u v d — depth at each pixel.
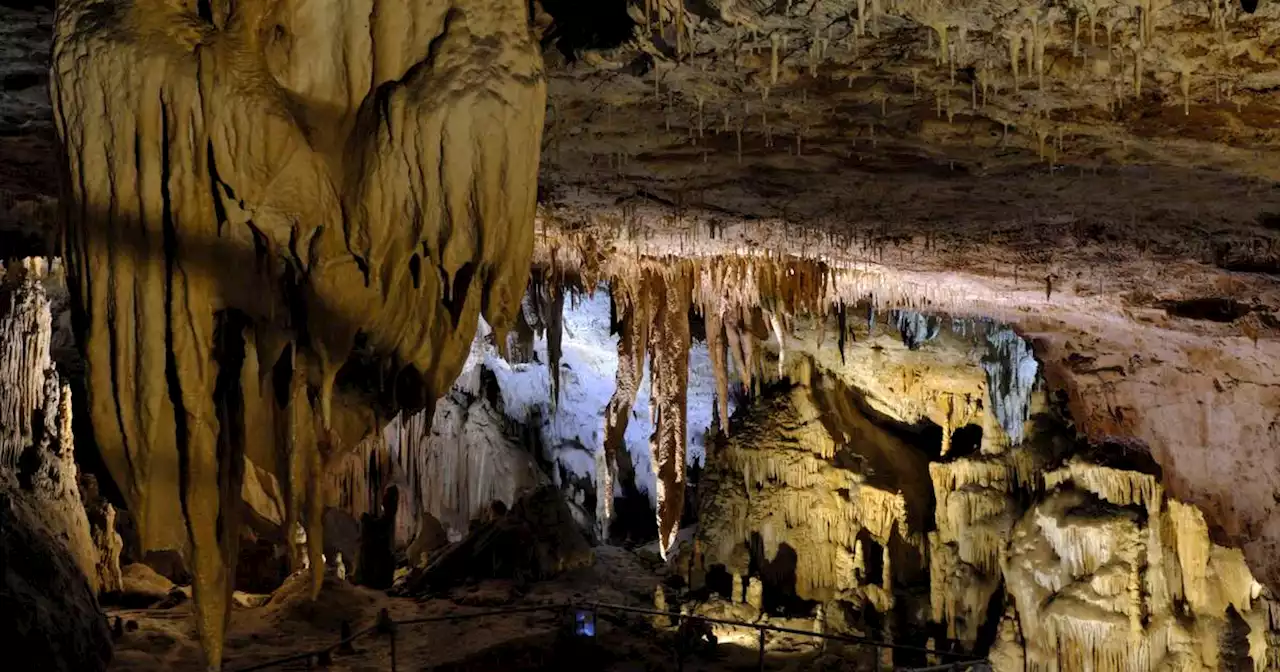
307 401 4.41
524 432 17.06
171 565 13.62
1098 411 10.66
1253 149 4.57
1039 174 5.24
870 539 11.62
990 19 3.32
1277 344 8.55
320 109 3.74
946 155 4.98
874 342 12.20
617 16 3.62
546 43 3.87
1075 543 9.23
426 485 15.58
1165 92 3.94
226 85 3.51
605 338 14.76
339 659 9.79
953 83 3.96
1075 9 3.22
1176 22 3.29
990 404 11.59
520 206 3.77
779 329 10.52
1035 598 9.36
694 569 12.45
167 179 3.61
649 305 9.60
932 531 11.16
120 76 3.50
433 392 4.24
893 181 5.57
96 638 7.98
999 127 4.47
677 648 9.96
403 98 3.60
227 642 10.22
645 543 16.59
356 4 3.68
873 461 12.11
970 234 7.05
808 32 3.50
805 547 11.73
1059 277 8.30
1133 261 7.45
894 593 11.19
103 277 3.68
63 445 9.80
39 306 9.50
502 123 3.63
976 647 10.34
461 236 3.73
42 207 6.81
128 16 3.53
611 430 10.34
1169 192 5.51
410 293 4.14
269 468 4.51
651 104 4.33
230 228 3.73
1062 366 10.70
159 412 3.82
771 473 12.06
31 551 7.55
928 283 9.41
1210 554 9.01
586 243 8.31
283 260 3.91
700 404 15.30
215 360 3.94
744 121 4.55
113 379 3.81
